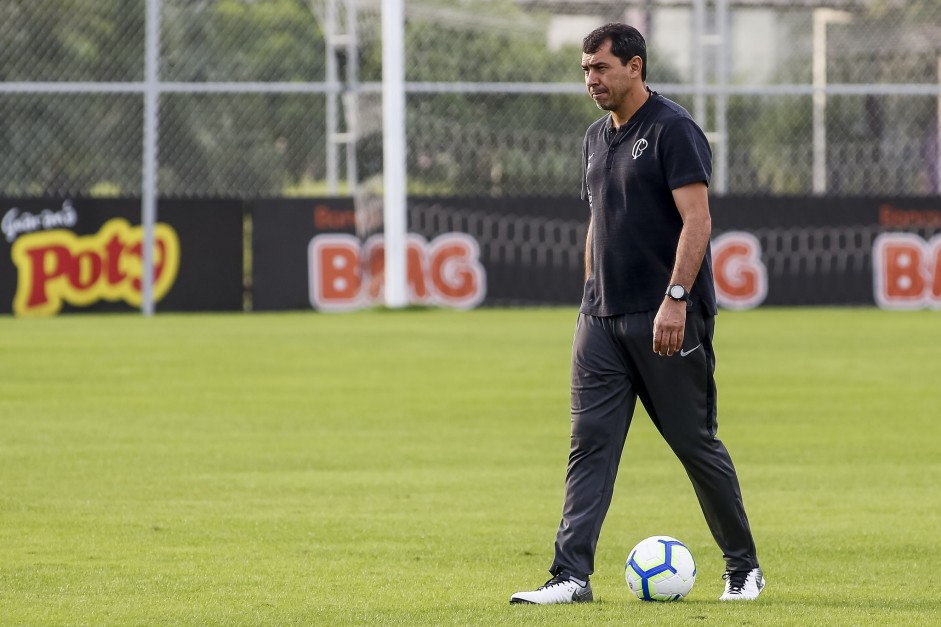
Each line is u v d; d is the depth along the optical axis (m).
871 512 24.41
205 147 82.50
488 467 28.80
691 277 16.91
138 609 17.14
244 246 71.19
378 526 22.91
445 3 82.62
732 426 34.62
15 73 79.94
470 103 83.75
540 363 48.16
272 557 20.50
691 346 17.30
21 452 30.20
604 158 17.72
